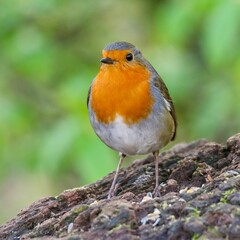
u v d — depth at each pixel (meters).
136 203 7.05
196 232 6.21
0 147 12.23
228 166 8.33
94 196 8.54
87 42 15.16
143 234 6.40
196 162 8.62
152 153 9.46
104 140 9.37
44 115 12.72
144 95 9.02
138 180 8.90
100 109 9.04
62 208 8.13
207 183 7.41
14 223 7.92
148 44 15.41
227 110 13.48
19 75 13.54
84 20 15.03
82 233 6.64
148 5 15.50
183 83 13.89
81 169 11.25
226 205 6.42
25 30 14.09
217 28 11.23
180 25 12.02
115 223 6.60
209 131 13.59
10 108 12.35
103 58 9.03
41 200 8.42
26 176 15.54
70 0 14.44
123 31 15.58
